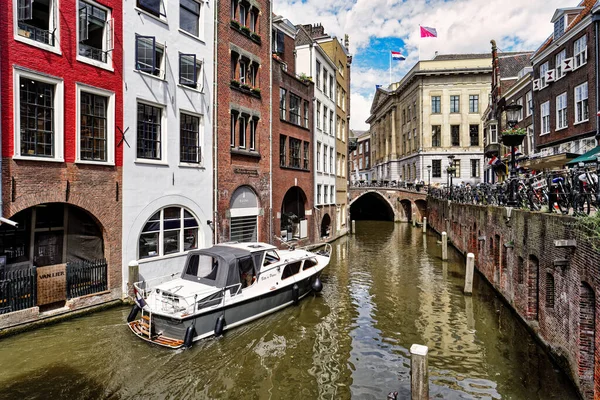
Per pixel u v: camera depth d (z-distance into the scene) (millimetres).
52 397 7137
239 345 9672
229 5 16328
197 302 9602
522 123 29422
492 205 14859
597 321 6324
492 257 14781
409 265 20000
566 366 7695
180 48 13938
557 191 9016
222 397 7402
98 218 11219
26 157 9539
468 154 46688
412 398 6695
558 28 24031
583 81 20312
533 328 9828
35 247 11039
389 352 9516
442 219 30594
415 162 49719
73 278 10797
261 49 18531
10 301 9469
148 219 12727
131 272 11438
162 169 13188
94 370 8102
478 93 46750
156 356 8781
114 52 11633
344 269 19047
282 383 7977
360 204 57594
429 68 47969
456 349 9609
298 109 22969
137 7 12398
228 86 16266
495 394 7492
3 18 9188
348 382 8086
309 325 11258
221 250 11445
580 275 6973
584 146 20312
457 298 13938
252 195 18031
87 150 11047
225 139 16078
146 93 12625
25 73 9555
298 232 23500
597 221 6387
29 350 8812
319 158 26562
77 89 10664
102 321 10477
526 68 29406
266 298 11641
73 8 10602
